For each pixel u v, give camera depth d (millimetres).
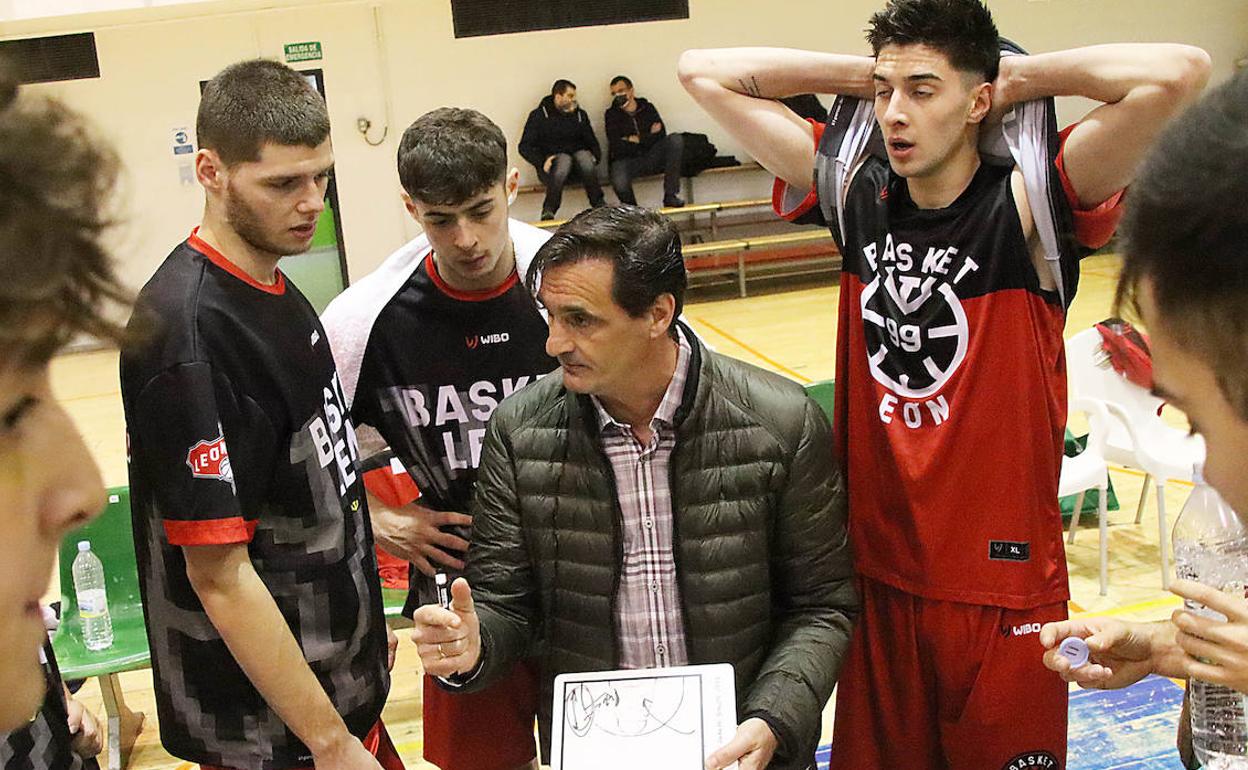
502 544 1878
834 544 1845
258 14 9695
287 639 1661
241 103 1617
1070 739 2945
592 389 1705
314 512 1771
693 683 1669
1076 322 7680
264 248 1702
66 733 1335
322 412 1804
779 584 1888
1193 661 1229
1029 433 1955
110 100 9656
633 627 1845
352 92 10000
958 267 1959
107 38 9547
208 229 1706
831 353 7684
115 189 472
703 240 10703
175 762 3352
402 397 2289
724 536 1786
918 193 2004
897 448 2033
